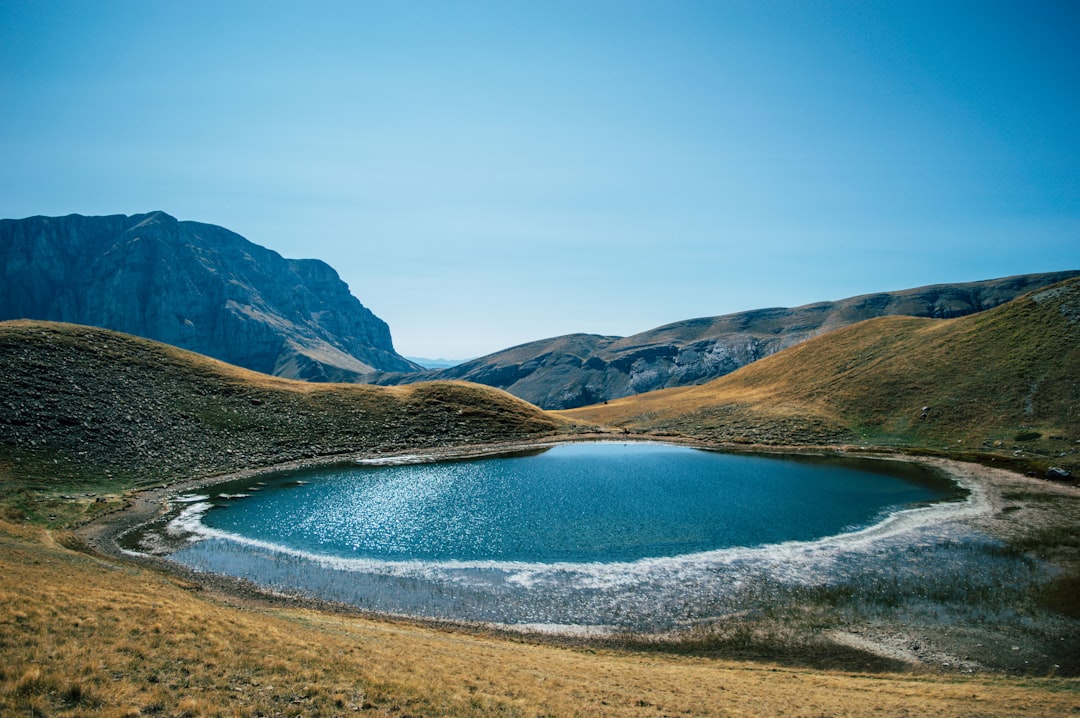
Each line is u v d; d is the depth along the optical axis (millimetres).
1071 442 79000
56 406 74938
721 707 21672
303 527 54188
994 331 114312
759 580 42188
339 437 95000
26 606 20703
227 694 17297
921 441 93438
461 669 23438
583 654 31141
